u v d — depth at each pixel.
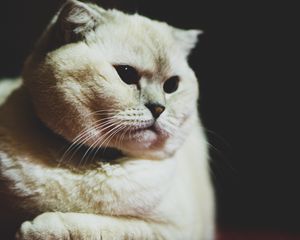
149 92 0.44
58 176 0.43
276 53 0.76
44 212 0.43
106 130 0.43
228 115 0.79
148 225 0.46
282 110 0.77
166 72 0.46
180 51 0.50
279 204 0.78
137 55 0.44
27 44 0.78
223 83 0.78
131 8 0.71
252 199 0.79
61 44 0.45
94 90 0.43
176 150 0.48
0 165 0.43
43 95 0.43
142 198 0.45
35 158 0.44
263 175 0.79
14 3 0.75
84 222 0.42
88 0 0.57
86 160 0.44
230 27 0.76
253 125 0.79
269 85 0.77
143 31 0.46
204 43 0.76
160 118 0.45
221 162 0.76
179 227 0.48
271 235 0.72
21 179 0.43
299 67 0.76
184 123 0.48
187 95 0.48
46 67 0.44
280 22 0.74
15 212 0.44
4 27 0.77
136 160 0.45
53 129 0.44
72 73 0.43
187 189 0.53
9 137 0.44
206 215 0.61
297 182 0.78
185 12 0.75
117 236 0.43
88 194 0.43
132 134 0.44
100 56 0.43
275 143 0.78
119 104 0.43
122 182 0.44
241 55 0.77
